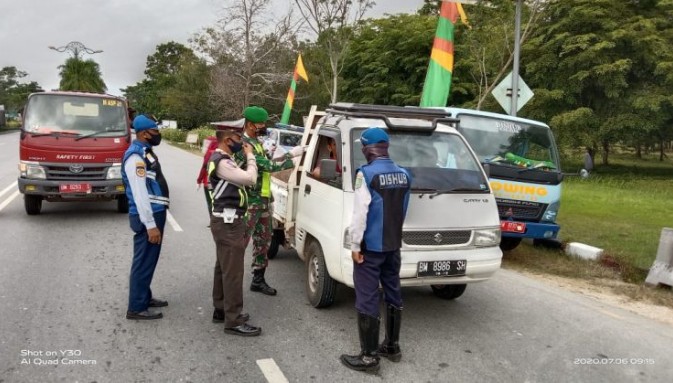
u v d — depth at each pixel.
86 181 9.07
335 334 4.65
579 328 5.05
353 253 3.98
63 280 5.88
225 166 4.39
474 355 4.35
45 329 4.53
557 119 20.62
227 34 30.39
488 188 5.18
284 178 6.83
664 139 24.23
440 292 5.83
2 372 3.76
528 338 4.76
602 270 7.13
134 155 4.61
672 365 4.31
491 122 8.09
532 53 22.11
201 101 42.72
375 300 4.01
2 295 5.34
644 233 9.21
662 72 19.56
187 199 12.14
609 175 22.39
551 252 8.11
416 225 4.64
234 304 4.54
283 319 4.98
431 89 10.30
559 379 3.99
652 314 5.62
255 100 31.22
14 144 31.47
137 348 4.23
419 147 5.27
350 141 5.02
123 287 5.70
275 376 3.84
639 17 20.67
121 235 8.19
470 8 16.00
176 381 3.71
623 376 4.09
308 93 32.41
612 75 19.95
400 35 27.50
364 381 3.82
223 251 4.50
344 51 18.73
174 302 5.33
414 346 4.49
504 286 6.40
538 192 7.50
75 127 9.24
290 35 29.53
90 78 53.16
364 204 3.93
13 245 7.37
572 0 20.98
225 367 3.95
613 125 20.52
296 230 5.77
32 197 9.29
